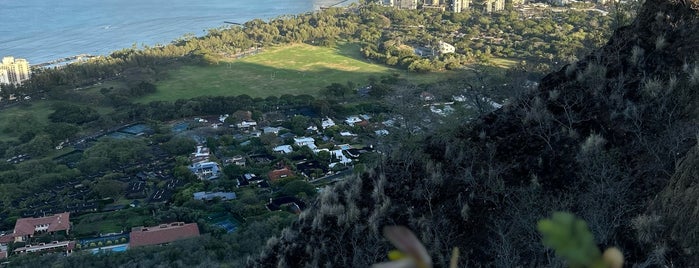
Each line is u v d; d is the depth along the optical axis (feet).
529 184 48.70
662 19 51.52
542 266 40.83
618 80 50.88
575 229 4.50
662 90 47.52
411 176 53.36
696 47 48.73
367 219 52.08
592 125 49.16
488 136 53.72
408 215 50.29
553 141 49.88
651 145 44.39
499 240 45.42
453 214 49.08
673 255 33.24
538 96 54.54
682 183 35.50
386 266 4.60
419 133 65.67
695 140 42.14
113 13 503.20
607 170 43.62
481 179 50.44
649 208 37.63
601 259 4.38
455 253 5.94
